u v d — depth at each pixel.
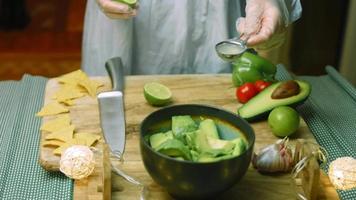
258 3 0.97
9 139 0.88
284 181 0.74
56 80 1.01
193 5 1.10
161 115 0.72
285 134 0.84
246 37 0.94
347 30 1.80
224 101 0.96
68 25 2.71
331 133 0.91
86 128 0.86
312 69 1.92
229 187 0.66
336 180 0.72
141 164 0.77
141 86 1.00
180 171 0.62
